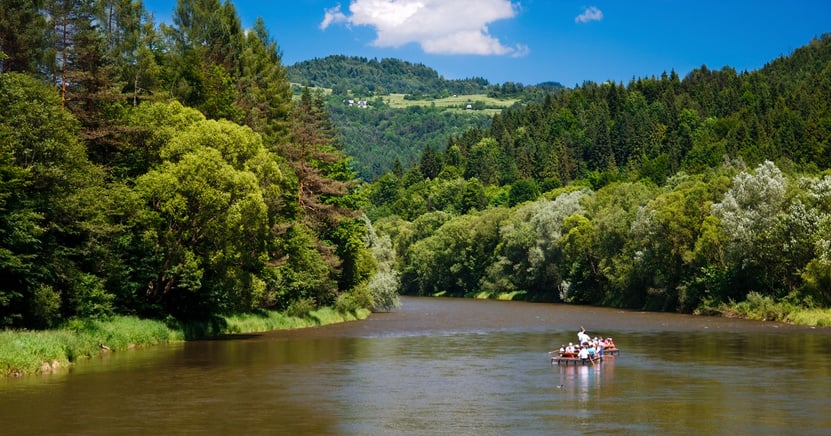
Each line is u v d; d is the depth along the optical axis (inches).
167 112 1964.8
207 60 2849.4
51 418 924.0
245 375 1310.3
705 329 2431.1
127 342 1678.2
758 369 1422.2
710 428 887.1
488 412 986.7
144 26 2906.0
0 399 1047.0
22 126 1487.5
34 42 1940.2
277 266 2263.8
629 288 3900.1
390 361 1547.7
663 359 1590.8
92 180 1662.2
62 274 1513.3
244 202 1804.9
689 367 1459.2
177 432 856.3
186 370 1359.5
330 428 883.4
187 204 1791.3
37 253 1437.0
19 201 1405.0
